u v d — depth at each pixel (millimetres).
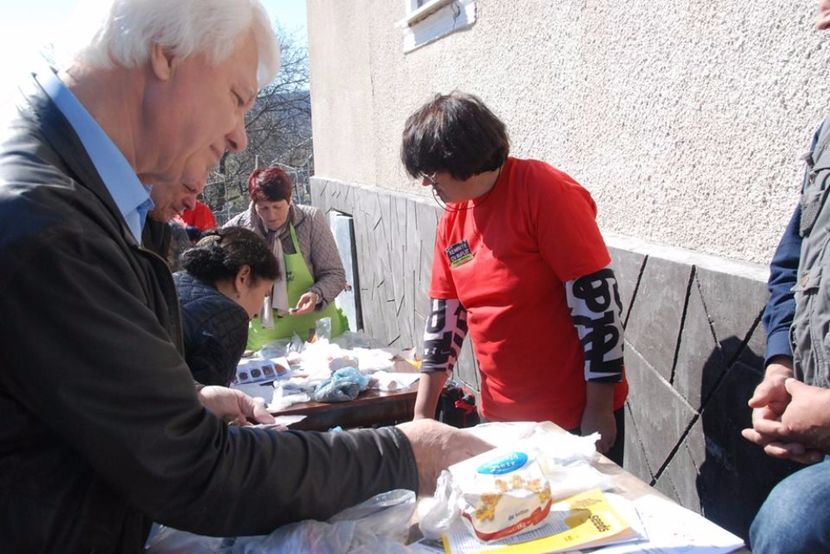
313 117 7984
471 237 2041
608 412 1839
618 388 1987
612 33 2498
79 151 1022
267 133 20391
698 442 2100
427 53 4402
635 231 2490
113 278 959
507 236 1927
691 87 2117
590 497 1150
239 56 1131
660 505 1122
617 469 1271
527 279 1922
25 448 936
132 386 920
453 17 3914
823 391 1268
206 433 998
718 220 2059
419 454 1180
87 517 971
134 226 1157
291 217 3615
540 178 1894
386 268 5492
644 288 2352
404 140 1972
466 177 1885
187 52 1049
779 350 1468
